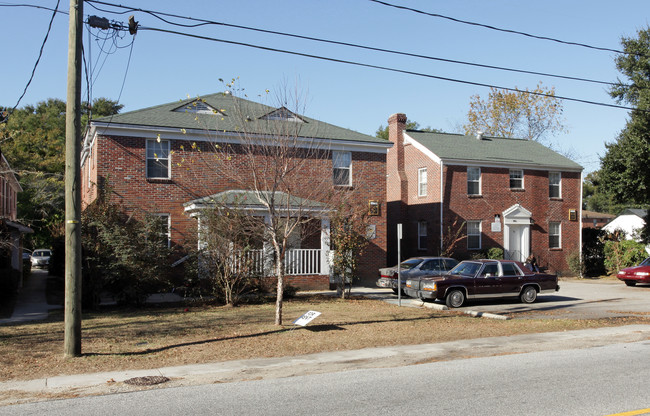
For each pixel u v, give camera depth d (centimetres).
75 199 984
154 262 1672
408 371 895
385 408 676
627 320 1476
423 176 3050
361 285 2431
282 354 1023
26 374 867
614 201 3262
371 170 2484
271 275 1892
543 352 1063
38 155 4359
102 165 2016
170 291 2041
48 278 2872
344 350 1065
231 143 2172
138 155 2073
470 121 5278
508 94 5066
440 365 941
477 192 3006
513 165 3083
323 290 2162
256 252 1823
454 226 2909
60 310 1644
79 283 991
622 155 3055
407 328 1310
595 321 1451
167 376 859
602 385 792
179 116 2205
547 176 3206
